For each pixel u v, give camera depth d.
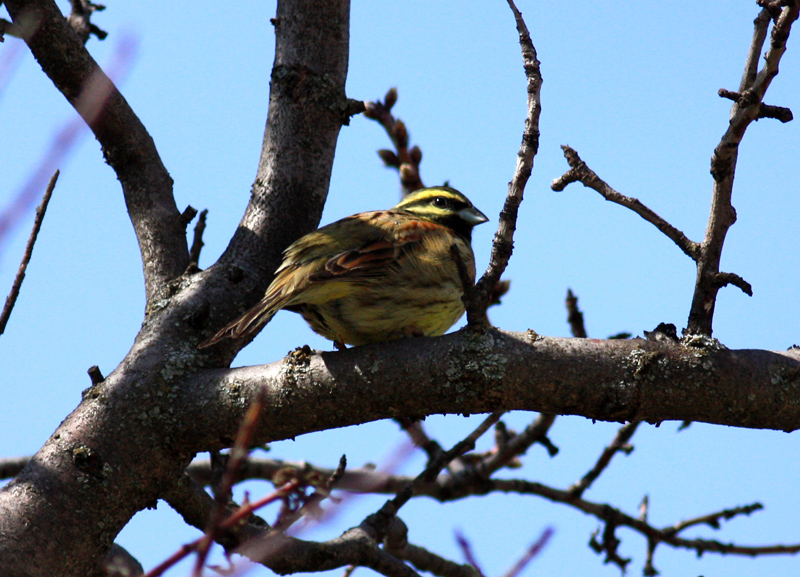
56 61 9.71
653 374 7.86
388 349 8.02
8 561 7.67
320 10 10.96
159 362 8.68
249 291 9.70
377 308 9.60
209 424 8.30
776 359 8.09
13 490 8.02
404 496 10.27
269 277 9.98
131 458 8.30
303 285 9.09
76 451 8.17
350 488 7.91
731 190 8.00
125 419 8.38
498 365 7.79
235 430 8.26
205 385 8.42
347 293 9.57
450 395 7.87
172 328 9.05
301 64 10.88
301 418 8.09
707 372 7.88
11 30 9.42
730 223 8.05
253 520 9.41
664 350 7.94
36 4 9.57
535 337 7.96
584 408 7.93
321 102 10.82
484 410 7.95
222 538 8.85
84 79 9.81
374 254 9.51
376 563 9.73
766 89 7.62
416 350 7.96
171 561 4.42
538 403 7.91
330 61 10.95
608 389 7.84
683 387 7.87
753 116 7.67
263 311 8.91
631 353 7.92
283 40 11.04
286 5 11.09
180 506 8.75
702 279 8.11
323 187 10.77
